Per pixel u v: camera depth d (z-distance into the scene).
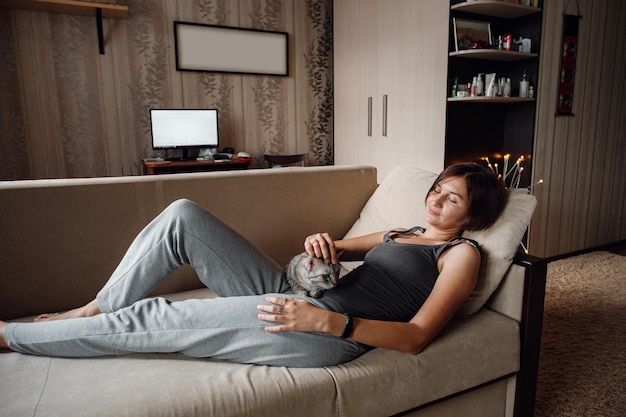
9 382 0.94
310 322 1.04
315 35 4.49
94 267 1.50
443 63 3.10
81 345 1.04
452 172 1.31
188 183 1.61
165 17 3.81
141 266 1.17
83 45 3.56
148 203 1.56
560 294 2.61
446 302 1.13
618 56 3.42
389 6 3.56
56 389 0.92
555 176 3.25
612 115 3.49
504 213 1.35
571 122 3.26
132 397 0.90
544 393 1.62
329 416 1.02
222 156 3.87
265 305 1.07
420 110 3.35
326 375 1.03
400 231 1.45
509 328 1.28
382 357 1.11
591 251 3.59
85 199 1.47
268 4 4.22
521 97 2.98
